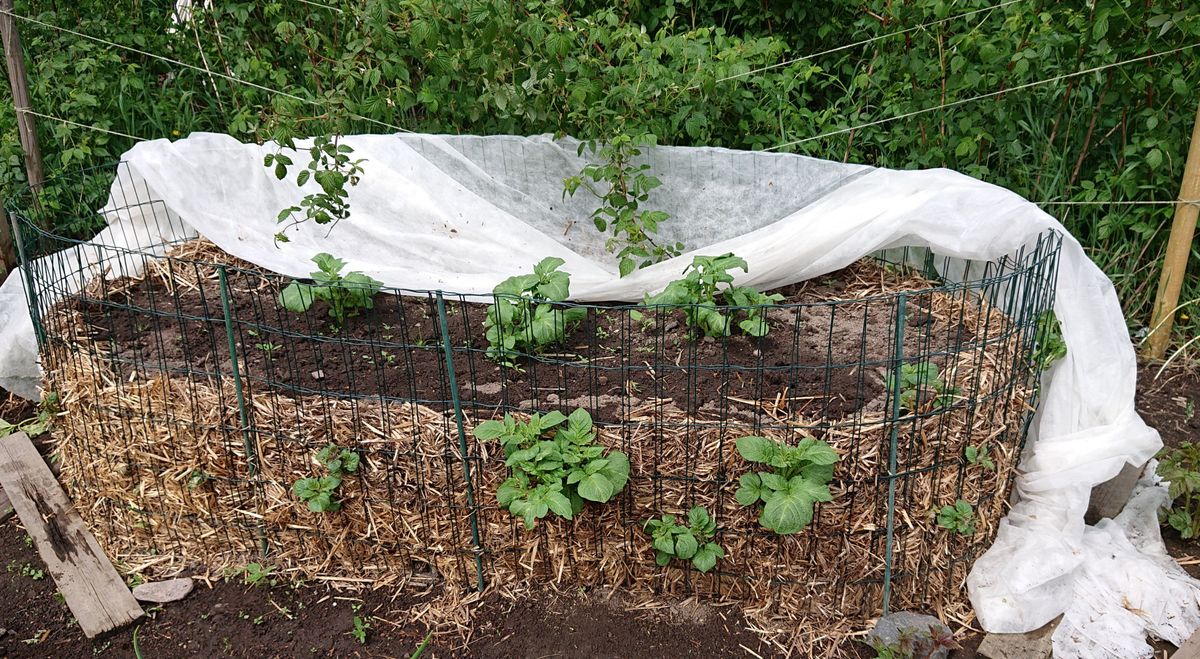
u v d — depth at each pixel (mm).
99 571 3201
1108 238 4594
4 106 4957
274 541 3174
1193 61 4000
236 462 3076
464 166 4434
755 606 2957
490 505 2930
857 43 4754
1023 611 2883
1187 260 4242
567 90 4266
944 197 3496
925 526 2887
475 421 2883
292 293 3424
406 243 4309
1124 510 3436
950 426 2844
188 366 3066
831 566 2865
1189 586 3096
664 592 3018
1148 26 3949
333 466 2889
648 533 2857
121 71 5141
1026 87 4324
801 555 2855
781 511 2570
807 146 4840
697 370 3131
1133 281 4582
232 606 3062
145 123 5215
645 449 2783
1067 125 4559
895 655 2742
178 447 3104
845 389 2969
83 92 4824
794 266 3756
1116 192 4473
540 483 2764
